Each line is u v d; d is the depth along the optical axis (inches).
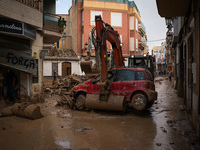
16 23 334.0
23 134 194.7
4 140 178.1
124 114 282.7
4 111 287.3
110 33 310.8
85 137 185.9
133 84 285.0
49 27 447.2
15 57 341.4
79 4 1135.0
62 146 163.3
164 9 235.6
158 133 197.5
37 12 395.2
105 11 1146.0
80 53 1120.8
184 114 279.7
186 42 285.3
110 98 281.6
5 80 369.4
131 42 1259.8
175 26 465.4
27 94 381.7
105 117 265.7
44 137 185.6
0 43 323.9
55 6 563.5
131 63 571.8
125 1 1189.7
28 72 370.9
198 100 176.1
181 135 189.9
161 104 362.0
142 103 275.7
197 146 160.1
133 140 177.9
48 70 1015.0
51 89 594.9
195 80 189.9
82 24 1125.1
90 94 302.5
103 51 280.7
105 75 282.2
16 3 335.6
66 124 231.0
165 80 1173.7
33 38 387.9
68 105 336.2
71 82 418.9
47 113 290.2
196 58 190.2
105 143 170.6
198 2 177.2
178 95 459.2
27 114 254.1
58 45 1243.2
